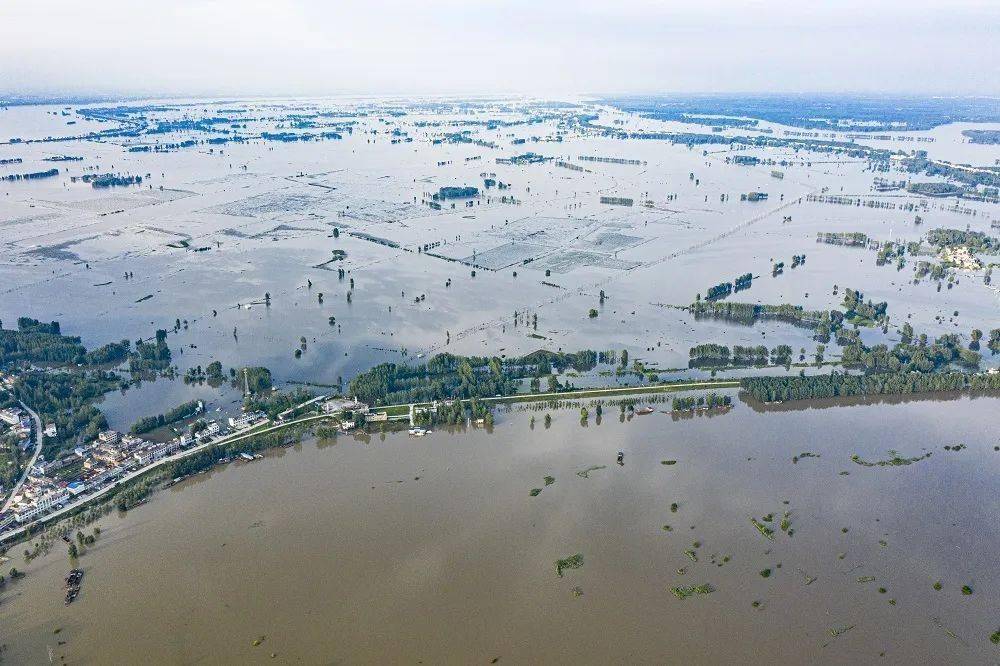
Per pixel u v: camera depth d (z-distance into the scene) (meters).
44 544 157.00
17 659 127.00
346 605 141.25
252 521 166.00
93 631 133.62
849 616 140.12
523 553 156.00
